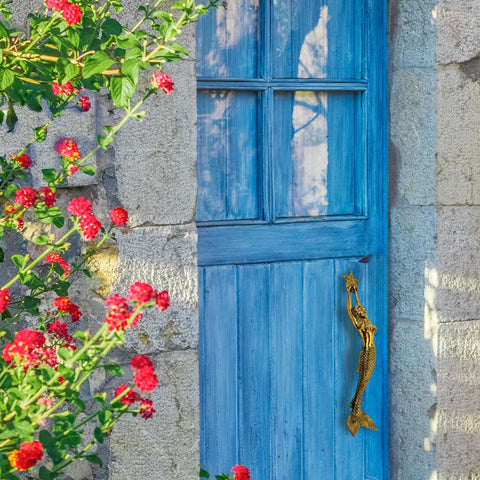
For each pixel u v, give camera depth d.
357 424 3.09
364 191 3.09
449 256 2.96
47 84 1.99
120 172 2.28
